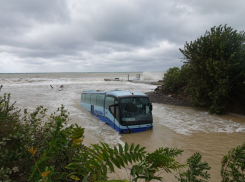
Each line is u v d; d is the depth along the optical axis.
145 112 10.09
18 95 23.03
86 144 7.67
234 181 2.38
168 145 7.69
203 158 6.39
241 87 13.38
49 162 2.97
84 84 42.34
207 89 14.16
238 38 13.57
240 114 13.69
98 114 12.65
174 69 25.17
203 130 9.87
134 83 47.25
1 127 5.13
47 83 43.75
